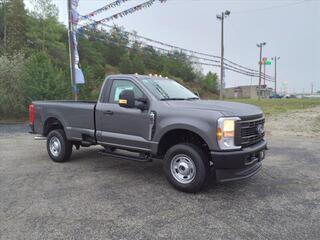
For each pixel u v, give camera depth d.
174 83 6.47
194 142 5.18
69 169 6.50
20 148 9.05
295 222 3.85
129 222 3.86
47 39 46.38
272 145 9.43
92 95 21.02
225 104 5.16
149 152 5.34
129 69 60.38
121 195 4.85
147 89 5.52
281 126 14.41
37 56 17.80
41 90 16.70
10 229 3.65
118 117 5.77
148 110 5.35
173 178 5.07
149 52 33.97
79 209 4.27
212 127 4.56
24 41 44.00
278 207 4.34
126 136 5.68
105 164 6.96
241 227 3.71
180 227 3.72
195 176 4.79
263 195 4.84
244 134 4.72
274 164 6.88
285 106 35.41
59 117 6.97
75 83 15.16
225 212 4.17
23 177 5.87
